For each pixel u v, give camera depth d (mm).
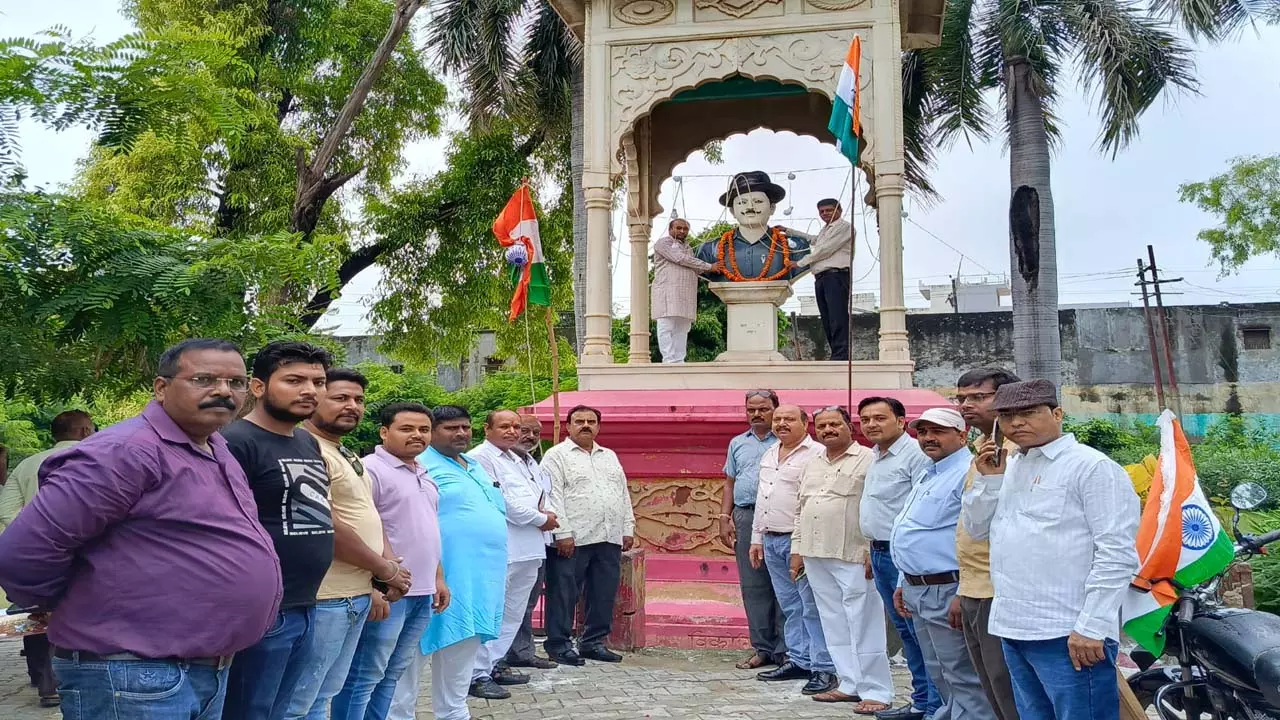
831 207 9953
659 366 9242
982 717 4566
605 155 9539
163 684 2820
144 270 5816
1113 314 29125
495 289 18062
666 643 7676
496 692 6059
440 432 5426
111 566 2818
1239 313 28516
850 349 6324
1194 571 4273
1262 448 23781
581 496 7121
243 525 3047
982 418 4328
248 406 6211
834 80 9203
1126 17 14297
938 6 10367
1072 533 3615
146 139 15078
